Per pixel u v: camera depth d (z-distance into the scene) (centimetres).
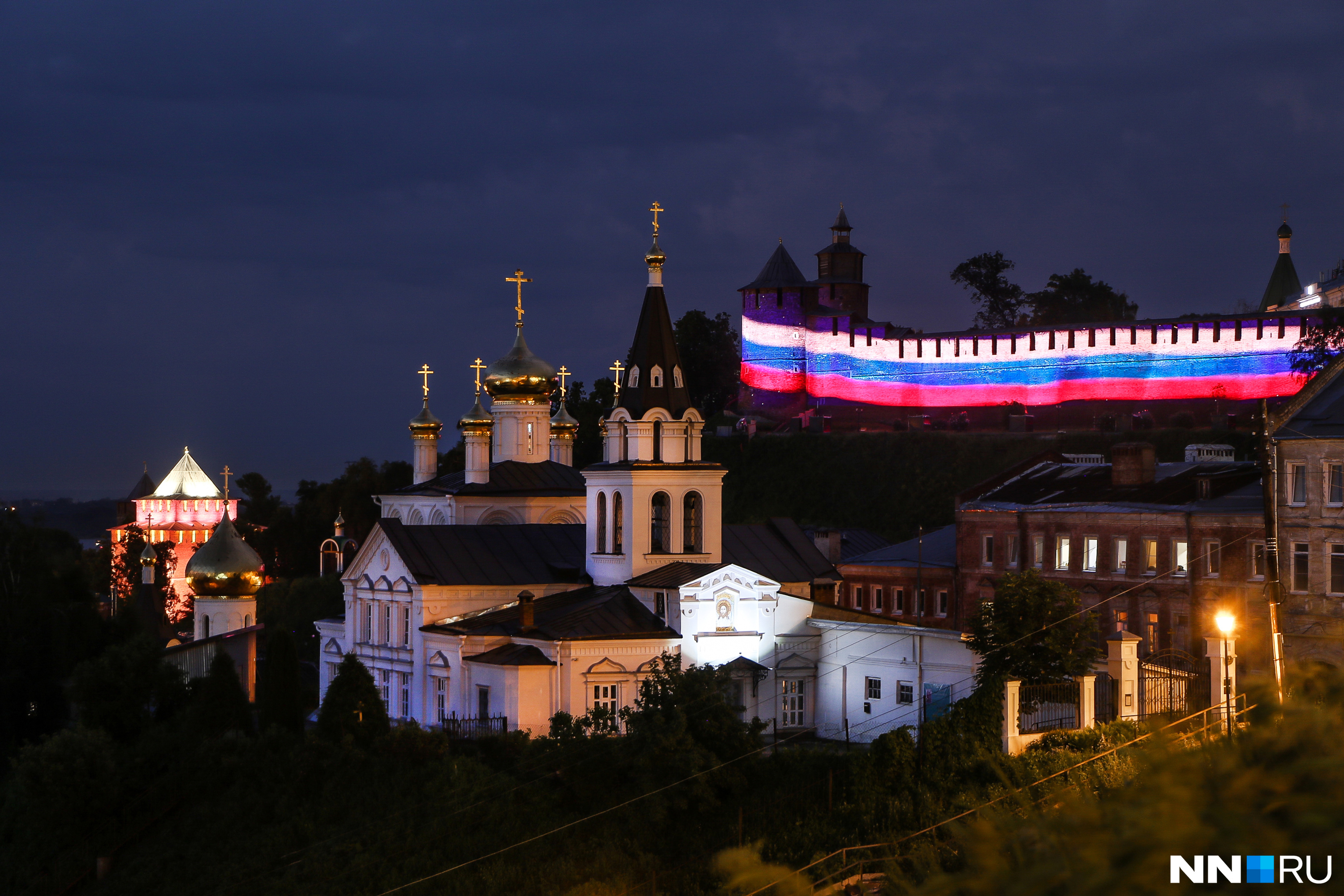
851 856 6000
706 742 7219
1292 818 948
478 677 9244
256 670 12800
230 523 13788
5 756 11862
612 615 9369
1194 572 9500
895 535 16275
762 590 9325
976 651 6994
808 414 18525
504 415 12550
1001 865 1055
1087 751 6191
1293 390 15450
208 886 7888
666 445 10094
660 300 10300
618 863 6788
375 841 7644
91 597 13238
